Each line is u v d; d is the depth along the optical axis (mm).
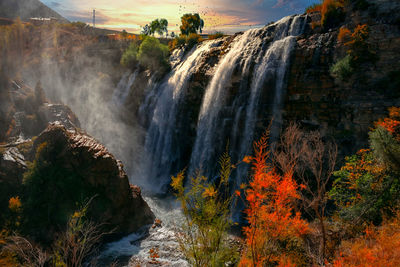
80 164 16422
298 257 5977
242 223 14500
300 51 18781
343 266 5512
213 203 3959
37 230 13734
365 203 9219
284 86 18953
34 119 22406
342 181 11539
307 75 18094
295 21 21047
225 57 24594
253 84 21062
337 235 7648
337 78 16750
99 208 15406
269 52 20547
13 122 21375
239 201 17609
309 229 6914
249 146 20266
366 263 5273
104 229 14969
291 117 18484
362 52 16047
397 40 15336
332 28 18656
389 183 9180
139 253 13508
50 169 16297
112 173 16312
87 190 15945
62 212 14867
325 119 16922
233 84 22484
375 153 10164
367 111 15250
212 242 3920
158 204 19875
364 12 17609
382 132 9945
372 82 15578
